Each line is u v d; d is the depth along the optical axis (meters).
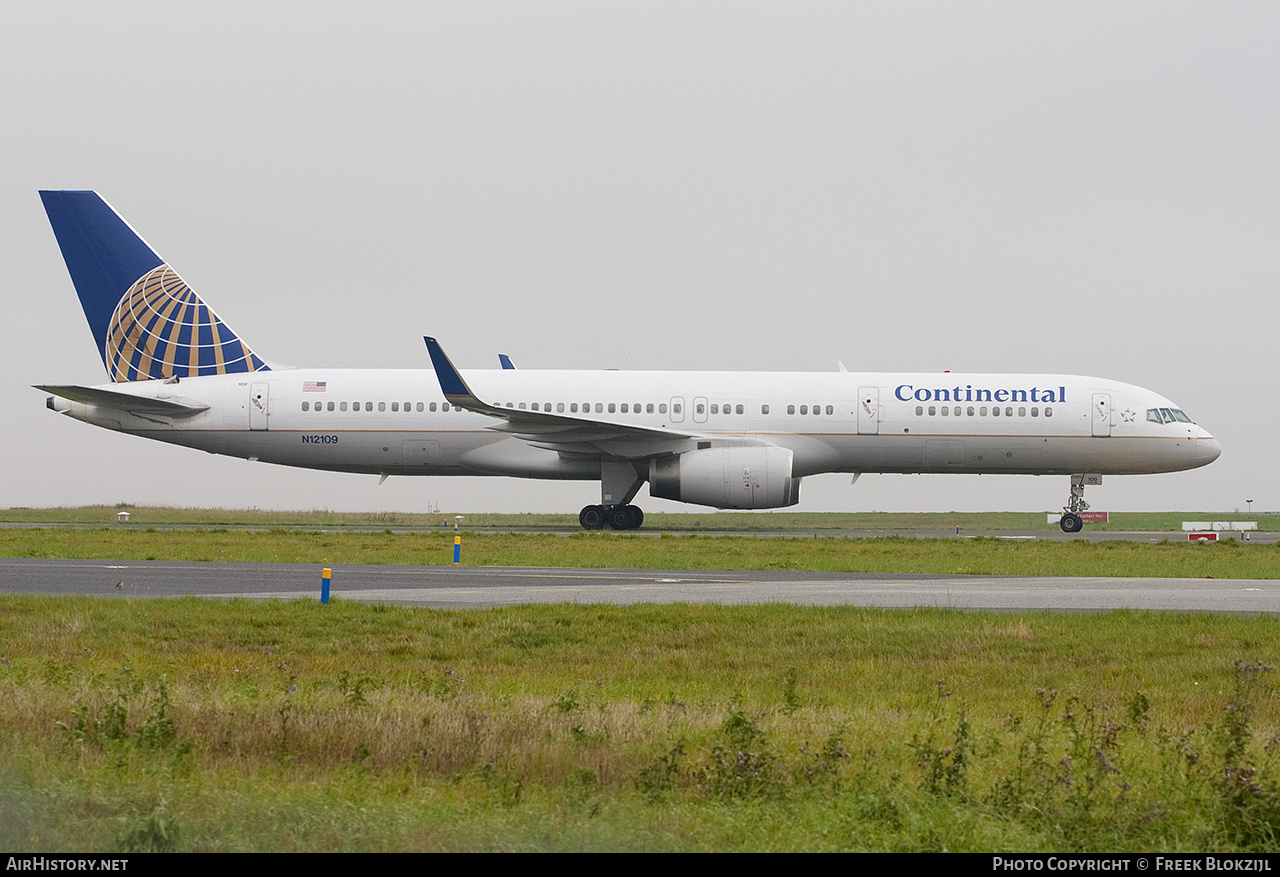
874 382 140.00
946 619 62.31
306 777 30.78
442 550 103.56
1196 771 31.44
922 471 141.88
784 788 29.91
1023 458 139.38
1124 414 138.12
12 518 176.75
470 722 34.53
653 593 73.62
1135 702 40.03
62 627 56.53
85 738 33.00
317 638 56.09
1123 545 120.50
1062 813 28.33
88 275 145.88
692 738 34.56
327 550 102.06
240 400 140.12
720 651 54.28
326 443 140.00
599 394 139.62
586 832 26.42
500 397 139.62
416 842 25.59
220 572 83.56
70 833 25.98
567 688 44.53
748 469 132.50
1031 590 78.00
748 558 99.88
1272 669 49.47
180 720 35.31
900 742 34.91
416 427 139.12
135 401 138.50
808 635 57.84
